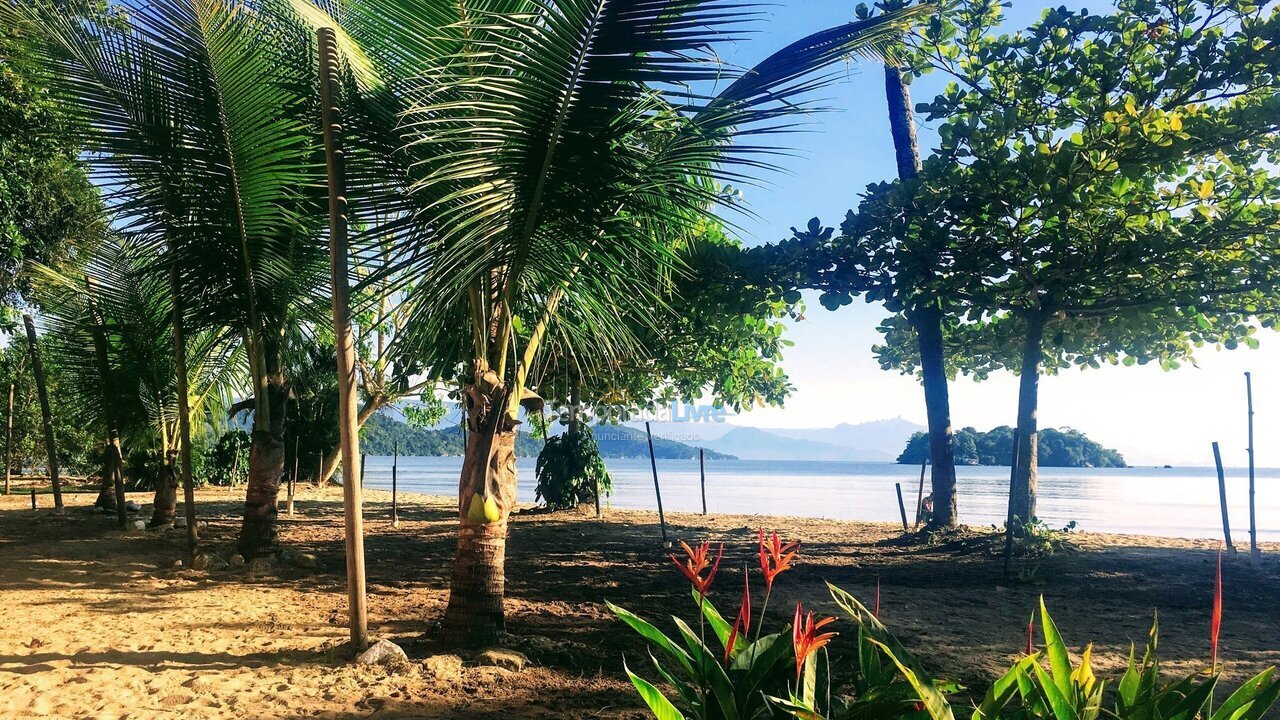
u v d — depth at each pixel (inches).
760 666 104.3
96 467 1026.7
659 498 475.2
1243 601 295.9
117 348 477.1
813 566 381.4
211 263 337.4
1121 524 765.3
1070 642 235.1
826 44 188.4
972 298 416.8
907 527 518.6
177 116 303.3
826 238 415.2
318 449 988.6
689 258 417.7
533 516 629.0
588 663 200.5
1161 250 356.2
